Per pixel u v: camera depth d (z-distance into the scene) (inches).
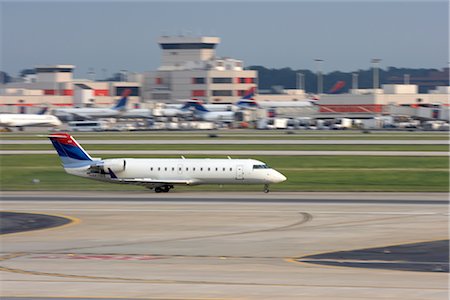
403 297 4539.9
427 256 5969.5
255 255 6028.5
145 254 6092.5
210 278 5118.1
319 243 6545.3
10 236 6953.7
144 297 4539.9
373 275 5226.4
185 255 6043.3
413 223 7642.7
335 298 4512.8
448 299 4498.0
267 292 4670.3
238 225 7539.4
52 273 5315.0
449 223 7642.7
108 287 4817.9
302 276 5187.0
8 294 4616.1
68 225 7583.7
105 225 7573.8
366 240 6678.2
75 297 4537.4
